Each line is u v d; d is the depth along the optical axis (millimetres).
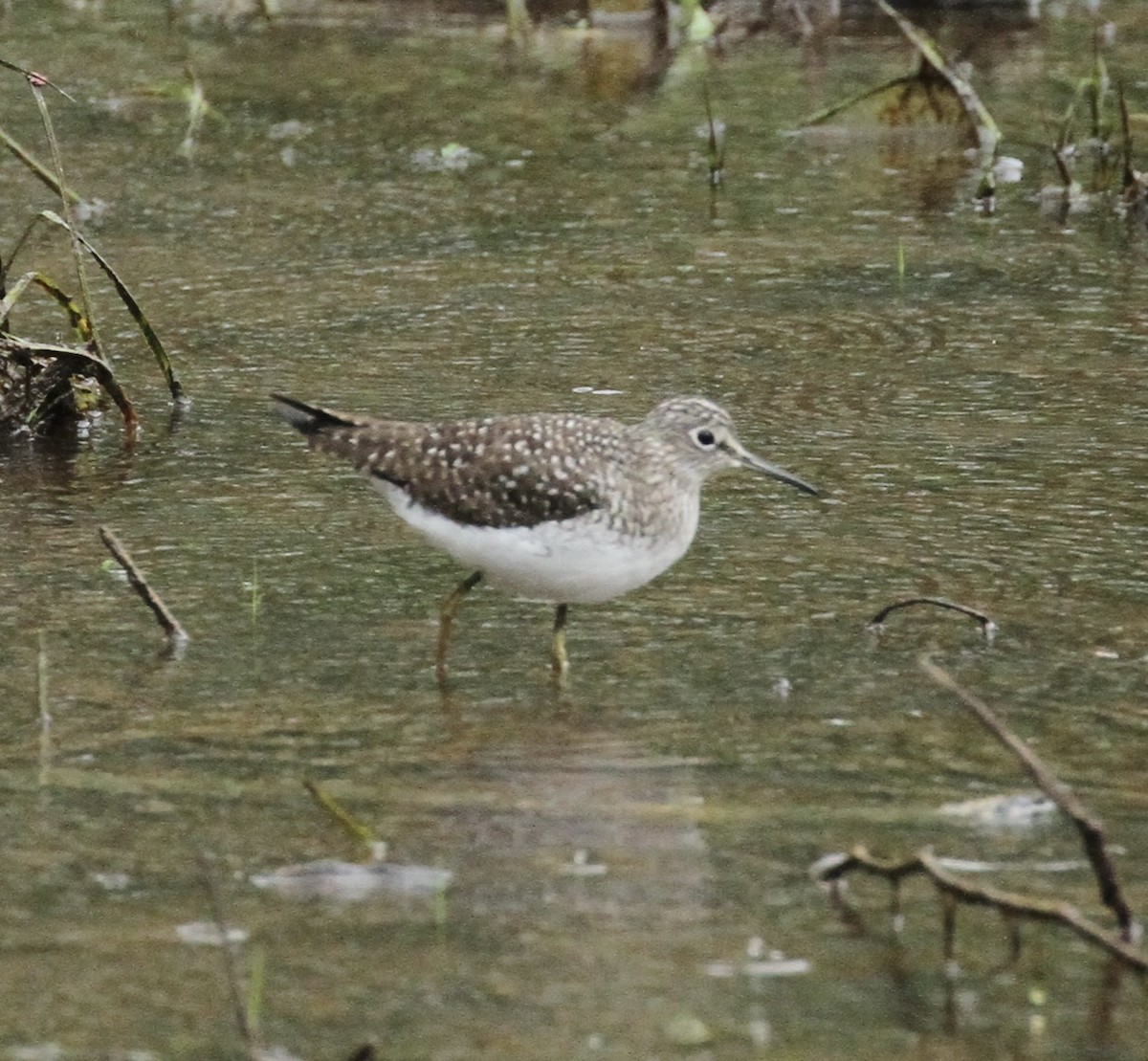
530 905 9164
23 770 10453
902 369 16875
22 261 19203
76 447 15453
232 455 15242
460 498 11664
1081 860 9484
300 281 19031
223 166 22125
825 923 9008
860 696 11336
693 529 12336
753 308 18391
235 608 12578
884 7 23078
